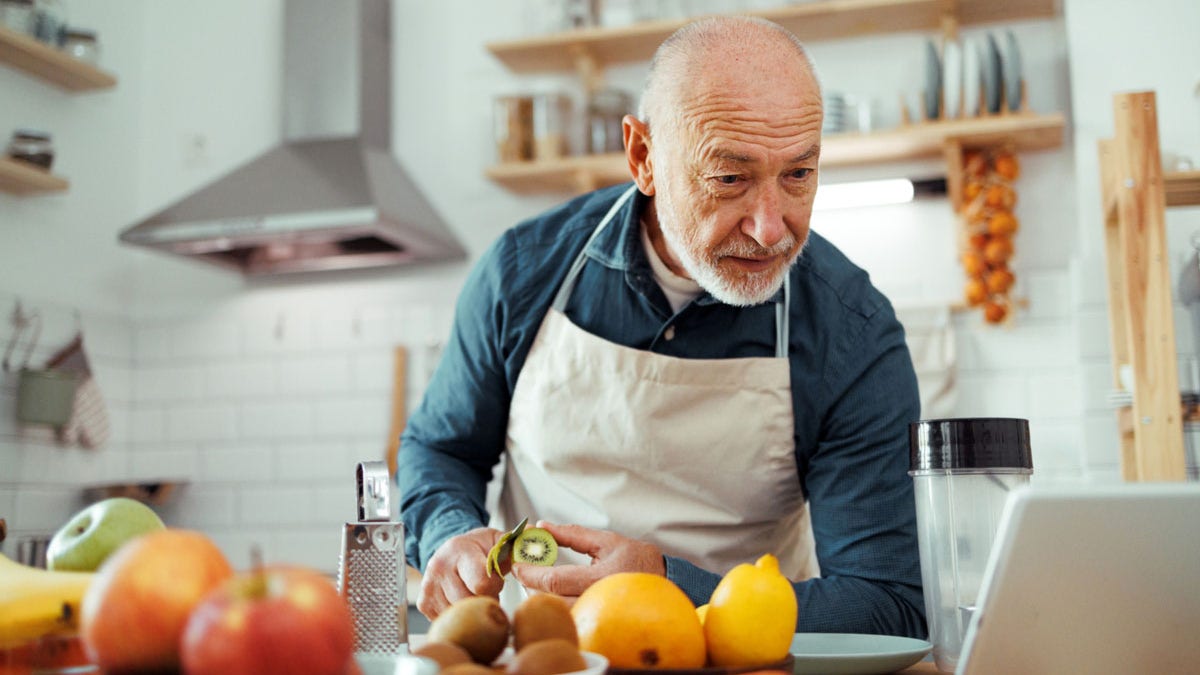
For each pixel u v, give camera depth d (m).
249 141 3.71
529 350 1.57
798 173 1.24
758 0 3.22
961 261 3.06
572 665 0.66
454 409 1.63
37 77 3.33
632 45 3.37
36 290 3.29
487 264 1.62
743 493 1.49
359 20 3.52
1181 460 2.11
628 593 0.77
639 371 1.48
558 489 1.56
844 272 1.49
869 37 3.31
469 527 1.37
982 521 0.91
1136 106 2.18
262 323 3.64
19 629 0.68
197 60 3.80
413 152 3.61
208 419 3.63
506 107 3.38
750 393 1.46
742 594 0.78
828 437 1.44
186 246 3.26
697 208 1.26
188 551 0.55
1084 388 2.92
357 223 3.05
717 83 1.22
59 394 3.12
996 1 3.09
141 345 3.71
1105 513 0.67
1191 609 0.69
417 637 1.12
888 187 3.11
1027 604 0.70
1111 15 2.95
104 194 3.61
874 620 1.18
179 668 0.54
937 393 3.06
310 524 3.51
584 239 1.58
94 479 3.49
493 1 3.62
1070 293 3.07
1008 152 3.07
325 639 0.49
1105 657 0.72
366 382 3.53
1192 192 2.32
